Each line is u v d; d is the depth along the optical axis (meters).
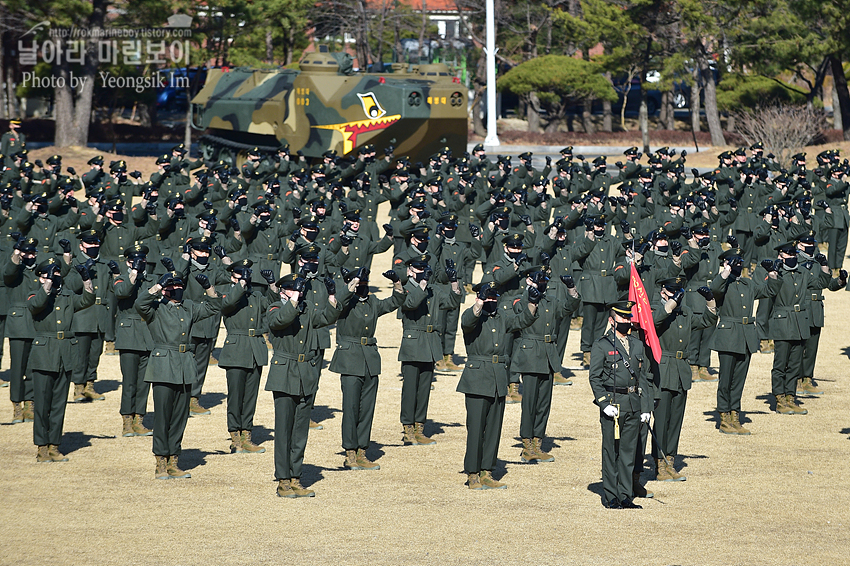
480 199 61.12
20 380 34.66
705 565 21.31
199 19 134.25
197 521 24.62
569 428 34.47
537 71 152.38
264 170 64.38
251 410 31.75
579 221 49.44
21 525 24.30
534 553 22.12
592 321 43.22
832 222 60.47
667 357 28.55
